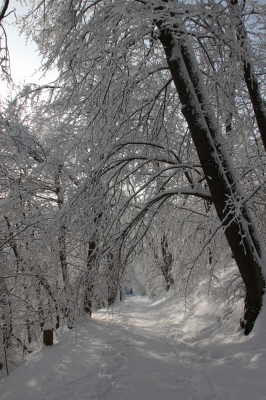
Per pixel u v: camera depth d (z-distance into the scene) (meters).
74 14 5.37
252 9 5.16
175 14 4.53
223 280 9.26
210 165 5.10
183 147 7.49
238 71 4.97
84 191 5.85
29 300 9.70
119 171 6.08
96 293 6.15
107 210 6.01
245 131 6.34
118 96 5.92
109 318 10.07
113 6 4.77
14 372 6.57
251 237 5.23
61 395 4.75
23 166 8.30
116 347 6.96
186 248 8.38
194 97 5.11
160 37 5.24
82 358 6.24
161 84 6.48
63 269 7.64
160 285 15.95
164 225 8.10
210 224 7.25
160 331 9.00
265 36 5.44
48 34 6.11
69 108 5.89
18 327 10.25
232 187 5.12
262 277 5.07
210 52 6.07
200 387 4.29
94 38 4.83
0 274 8.79
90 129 5.98
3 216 9.01
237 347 4.88
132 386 4.91
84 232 6.00
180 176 6.86
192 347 6.46
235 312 6.43
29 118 8.01
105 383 5.03
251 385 3.75
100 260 5.55
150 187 7.03
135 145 6.57
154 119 6.86
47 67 5.39
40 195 9.41
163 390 4.62
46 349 7.02
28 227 8.37
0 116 7.61
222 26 4.79
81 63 5.15
